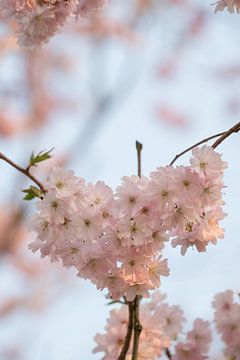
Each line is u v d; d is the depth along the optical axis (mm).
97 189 1638
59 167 1641
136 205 1624
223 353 1863
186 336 1876
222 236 1664
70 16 1762
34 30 1754
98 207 1633
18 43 1775
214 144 1647
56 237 1639
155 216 1629
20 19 1759
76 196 1634
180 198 1623
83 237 1633
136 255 1646
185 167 1623
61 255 1653
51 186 1639
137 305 1698
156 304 1879
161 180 1623
